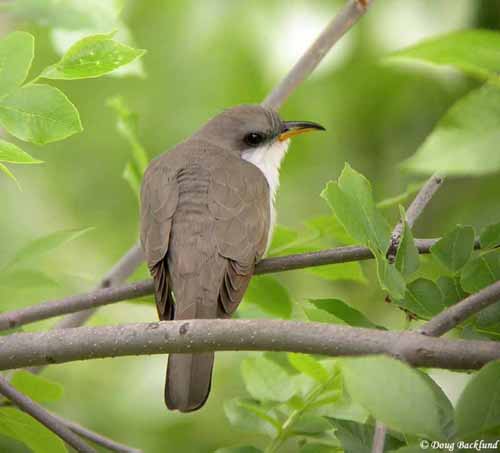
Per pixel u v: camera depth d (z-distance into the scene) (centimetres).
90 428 1480
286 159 1734
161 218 1024
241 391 1488
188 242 995
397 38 1580
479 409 596
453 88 1652
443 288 795
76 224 1703
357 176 774
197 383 881
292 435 855
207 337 714
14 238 1656
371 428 790
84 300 934
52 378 1523
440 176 891
